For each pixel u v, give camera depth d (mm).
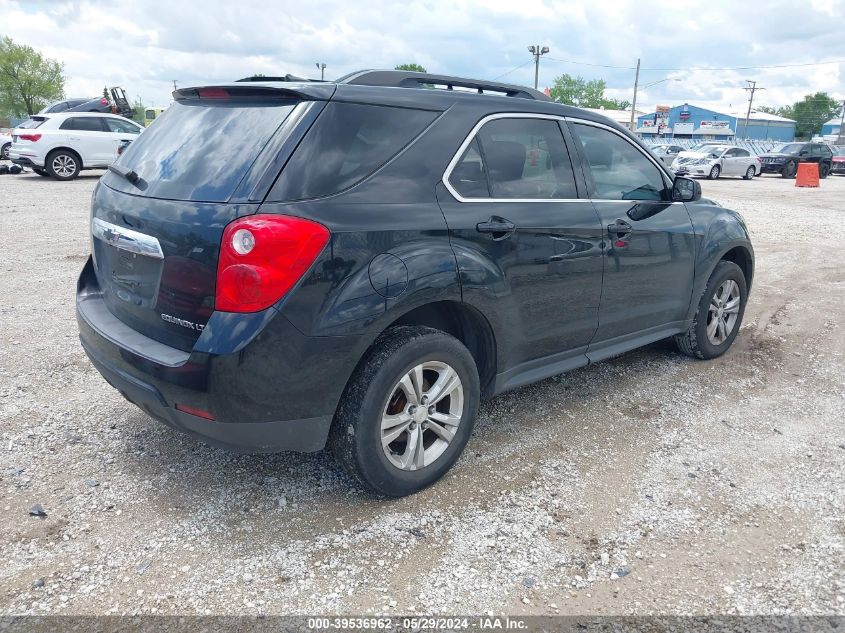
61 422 3822
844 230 12219
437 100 3227
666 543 2896
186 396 2631
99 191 3369
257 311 2547
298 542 2832
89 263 3625
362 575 2643
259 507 3070
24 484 3188
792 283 7910
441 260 2977
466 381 3229
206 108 3105
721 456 3664
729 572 2721
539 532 2947
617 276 3973
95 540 2807
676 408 4289
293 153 2689
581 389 4570
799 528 3021
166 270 2736
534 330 3562
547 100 3871
